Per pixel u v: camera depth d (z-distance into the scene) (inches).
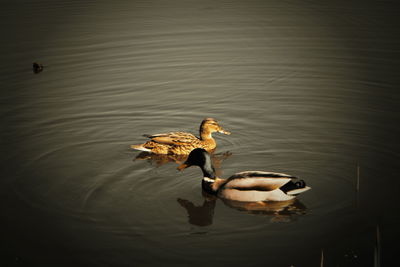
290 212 390.0
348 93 653.9
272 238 356.8
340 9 1074.7
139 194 431.8
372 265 320.5
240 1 1208.2
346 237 352.5
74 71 773.9
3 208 407.5
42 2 1206.3
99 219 389.7
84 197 425.7
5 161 498.6
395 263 320.5
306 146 516.4
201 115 616.4
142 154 524.4
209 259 335.3
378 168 458.6
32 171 477.4
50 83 727.1
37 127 584.7
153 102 657.0
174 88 702.5
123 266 330.0
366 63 756.6
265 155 504.4
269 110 618.8
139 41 909.8
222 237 361.1
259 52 840.9
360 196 408.2
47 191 436.8
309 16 1035.9
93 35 946.1
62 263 334.6
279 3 1168.2
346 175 448.5
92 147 537.0
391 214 378.6
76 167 486.9
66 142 547.8
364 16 1004.6
